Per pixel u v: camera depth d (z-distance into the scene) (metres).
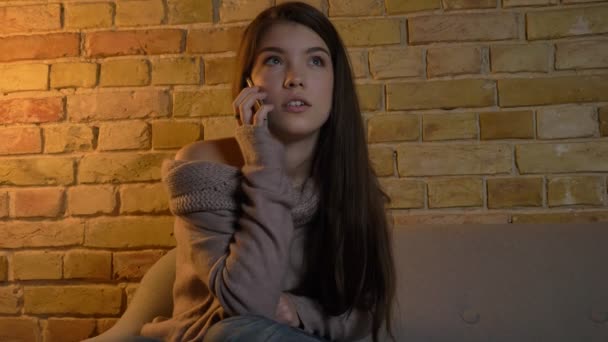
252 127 1.13
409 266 1.59
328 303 1.21
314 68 1.20
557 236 1.57
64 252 1.93
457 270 1.56
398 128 1.84
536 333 1.46
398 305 1.44
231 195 1.13
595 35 1.78
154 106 1.94
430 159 1.83
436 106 1.83
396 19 1.86
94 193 1.93
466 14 1.83
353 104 1.30
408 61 1.85
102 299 1.91
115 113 1.94
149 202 1.92
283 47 1.18
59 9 1.98
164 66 1.94
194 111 1.92
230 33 1.93
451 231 1.64
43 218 1.94
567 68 1.78
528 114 1.79
